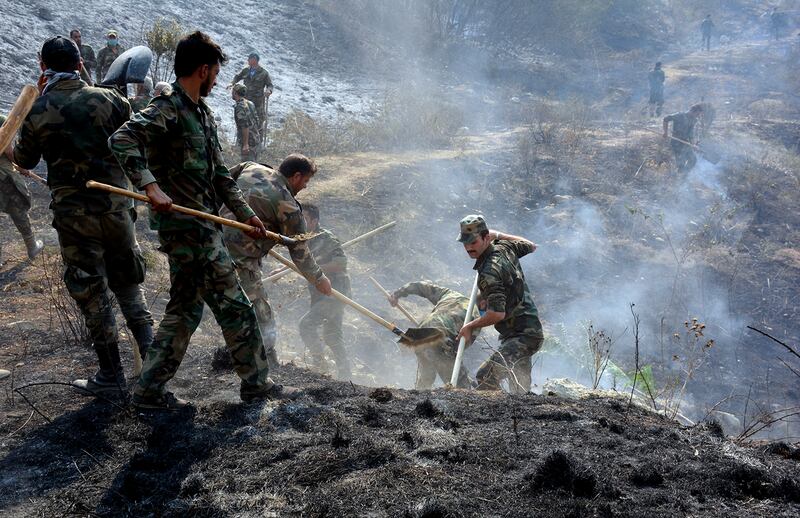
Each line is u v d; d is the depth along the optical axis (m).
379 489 2.78
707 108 15.36
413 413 3.55
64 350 5.09
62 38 3.84
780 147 17.08
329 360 6.96
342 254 6.41
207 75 3.44
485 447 3.14
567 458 2.83
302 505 2.71
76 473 3.14
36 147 3.80
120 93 4.02
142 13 18.92
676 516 2.59
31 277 7.13
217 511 2.70
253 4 22.83
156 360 3.62
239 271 4.76
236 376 4.48
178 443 3.26
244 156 12.53
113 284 4.19
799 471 3.02
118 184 3.91
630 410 3.91
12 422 3.68
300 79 19.58
